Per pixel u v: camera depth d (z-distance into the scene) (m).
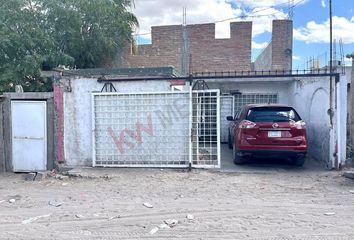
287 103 15.27
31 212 6.25
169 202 6.69
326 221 5.54
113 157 9.84
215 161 9.60
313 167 9.93
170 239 4.89
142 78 9.80
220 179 8.48
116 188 7.82
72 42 17.64
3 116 10.20
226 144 15.43
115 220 5.72
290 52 18.52
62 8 17.45
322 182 8.12
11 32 16.00
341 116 9.63
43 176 9.01
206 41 19.05
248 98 15.62
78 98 9.97
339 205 6.39
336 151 9.46
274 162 10.71
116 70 12.12
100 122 9.89
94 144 9.87
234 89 15.55
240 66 18.89
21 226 5.53
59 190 7.79
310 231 5.12
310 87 11.47
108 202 6.76
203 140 9.66
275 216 5.80
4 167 10.21
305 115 12.11
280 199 6.80
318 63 15.76
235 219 5.67
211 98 9.48
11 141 10.16
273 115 9.55
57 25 17.73
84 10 17.64
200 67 19.06
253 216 5.80
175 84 9.98
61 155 10.00
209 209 6.21
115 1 18.39
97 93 9.83
